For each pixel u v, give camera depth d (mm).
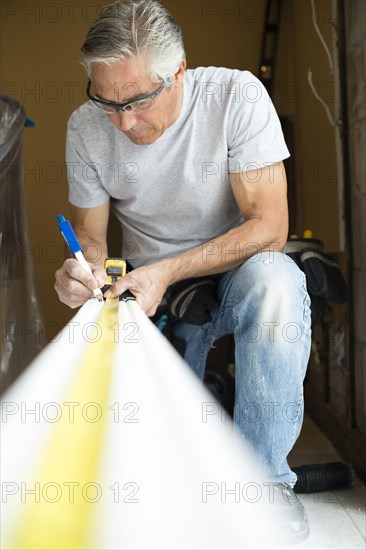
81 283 1517
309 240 2092
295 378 1572
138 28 1555
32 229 3752
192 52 3602
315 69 3016
